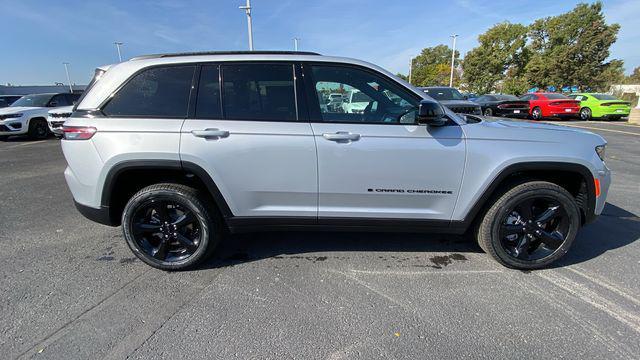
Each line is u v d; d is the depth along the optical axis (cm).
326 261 335
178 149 288
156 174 312
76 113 301
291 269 320
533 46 3375
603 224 416
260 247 365
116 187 303
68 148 301
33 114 1222
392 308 263
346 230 315
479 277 305
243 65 297
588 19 2997
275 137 289
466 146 291
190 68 298
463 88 3931
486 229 311
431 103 269
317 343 227
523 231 311
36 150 991
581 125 1539
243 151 290
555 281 298
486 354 218
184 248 319
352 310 261
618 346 223
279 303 270
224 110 294
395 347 224
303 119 293
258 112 294
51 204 499
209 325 245
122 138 289
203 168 290
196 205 303
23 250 356
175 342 228
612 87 3238
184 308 263
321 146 288
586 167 296
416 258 340
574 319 249
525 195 299
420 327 242
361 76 298
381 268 321
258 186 299
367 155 289
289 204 307
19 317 252
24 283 296
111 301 272
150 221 316
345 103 296
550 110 1723
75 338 231
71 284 295
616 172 667
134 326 243
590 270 315
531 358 214
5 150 995
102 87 299
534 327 241
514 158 290
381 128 289
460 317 252
